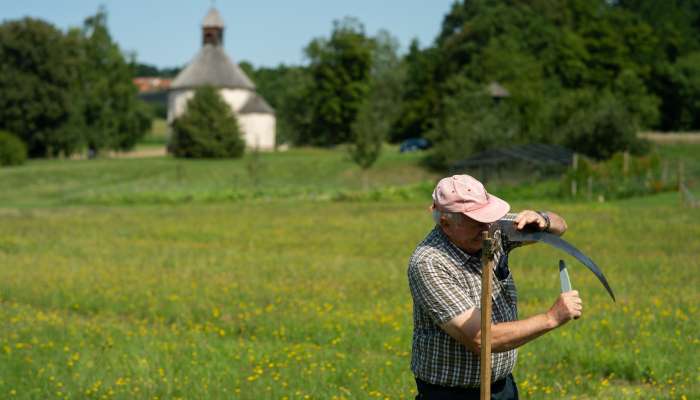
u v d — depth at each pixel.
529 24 168.62
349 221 52.81
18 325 17.98
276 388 12.15
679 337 14.62
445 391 7.00
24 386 12.76
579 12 177.25
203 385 12.34
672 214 49.81
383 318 17.47
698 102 159.88
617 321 16.27
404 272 27.05
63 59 144.88
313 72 167.75
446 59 168.38
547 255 30.64
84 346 15.68
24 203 87.81
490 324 6.39
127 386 12.47
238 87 156.38
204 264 30.20
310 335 16.67
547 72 160.75
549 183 80.44
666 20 185.12
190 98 146.50
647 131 145.00
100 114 160.88
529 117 129.88
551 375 12.84
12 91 141.12
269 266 29.22
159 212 66.50
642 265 27.27
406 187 86.06
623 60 162.25
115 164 130.00
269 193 88.62
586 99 120.69
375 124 108.56
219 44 159.50
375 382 12.35
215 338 16.44
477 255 6.84
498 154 94.88
